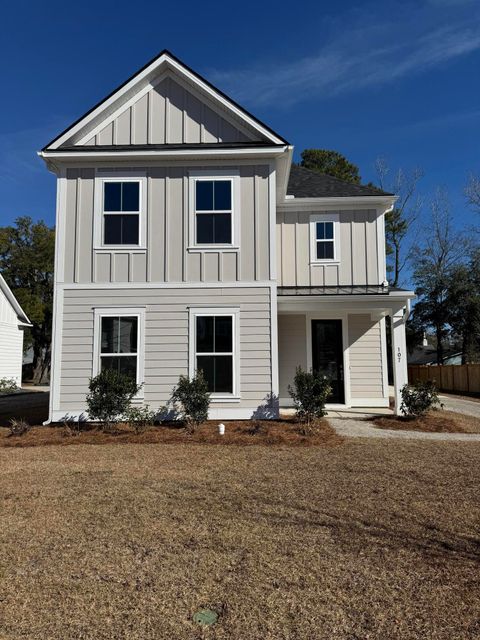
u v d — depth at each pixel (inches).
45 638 104.2
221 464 271.7
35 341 1528.1
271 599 120.5
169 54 431.8
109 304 416.5
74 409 406.0
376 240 536.4
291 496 209.3
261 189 427.5
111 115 437.7
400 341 445.7
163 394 408.8
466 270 1163.9
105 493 214.5
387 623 109.5
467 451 308.0
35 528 171.8
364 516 183.6
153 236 422.9
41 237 1518.2
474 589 125.9
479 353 1141.1
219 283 418.3
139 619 111.7
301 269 535.5
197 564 141.3
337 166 1422.2
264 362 411.8
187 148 419.8
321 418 426.3
